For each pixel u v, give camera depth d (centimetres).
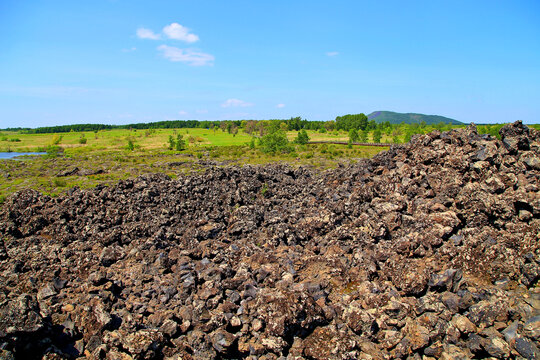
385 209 2892
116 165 8981
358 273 2381
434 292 2084
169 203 3834
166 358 1794
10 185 6919
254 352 1855
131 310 2117
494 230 2512
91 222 3472
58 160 10244
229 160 10206
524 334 1752
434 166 3334
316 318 1928
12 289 2320
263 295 2025
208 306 2095
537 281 2058
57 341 1820
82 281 2380
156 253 2697
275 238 2944
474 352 1788
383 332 1883
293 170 4947
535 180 2769
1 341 1630
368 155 10431
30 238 3128
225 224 3538
